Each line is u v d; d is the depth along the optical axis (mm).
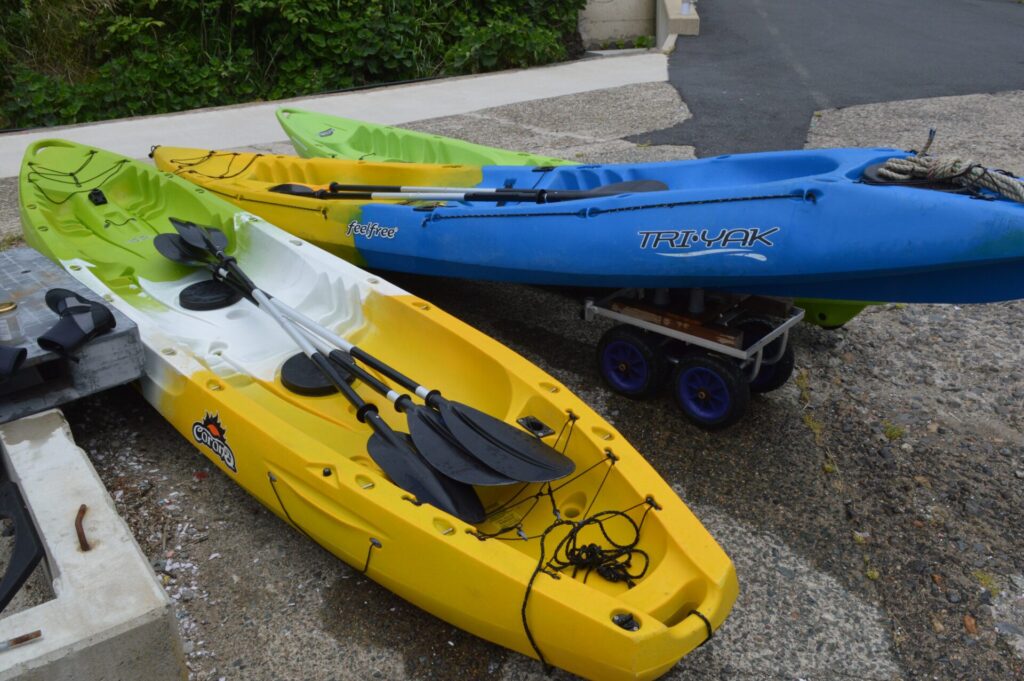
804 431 3527
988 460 3344
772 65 10312
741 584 2730
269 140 7723
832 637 2543
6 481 2875
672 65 10664
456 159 5602
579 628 2078
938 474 3264
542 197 3857
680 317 3436
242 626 2531
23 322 3113
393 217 4102
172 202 4656
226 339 3639
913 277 2961
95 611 1948
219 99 9727
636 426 3553
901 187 2887
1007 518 3039
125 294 3961
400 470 2658
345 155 6047
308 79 10156
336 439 3012
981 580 2754
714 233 3145
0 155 7328
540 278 3684
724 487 3191
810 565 2816
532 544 2621
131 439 3348
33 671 1836
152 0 9742
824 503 3111
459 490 2652
